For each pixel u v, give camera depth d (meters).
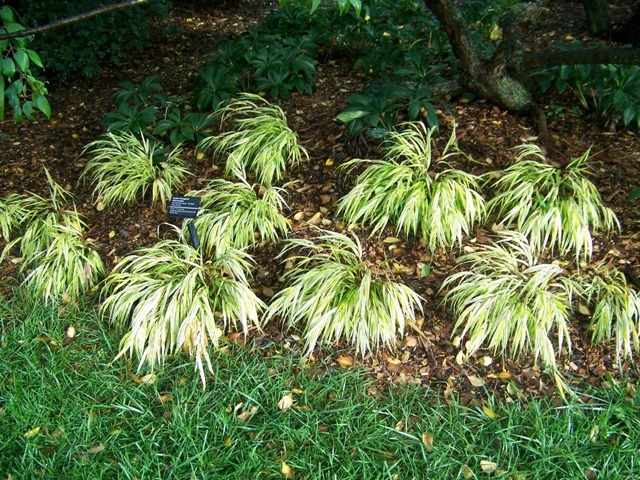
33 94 3.15
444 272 3.77
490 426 3.03
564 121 4.75
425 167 4.11
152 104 5.38
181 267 3.80
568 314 3.49
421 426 3.04
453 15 4.48
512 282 3.51
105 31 6.30
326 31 5.94
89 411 3.19
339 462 2.89
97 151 4.98
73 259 4.01
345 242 3.80
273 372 3.33
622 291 3.47
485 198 4.14
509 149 4.42
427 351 3.41
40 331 3.69
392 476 2.81
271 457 2.93
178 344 3.39
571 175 4.05
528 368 3.31
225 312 3.57
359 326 3.39
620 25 6.15
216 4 7.93
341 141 4.63
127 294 3.65
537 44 6.18
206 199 4.27
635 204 4.05
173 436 3.04
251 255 4.00
